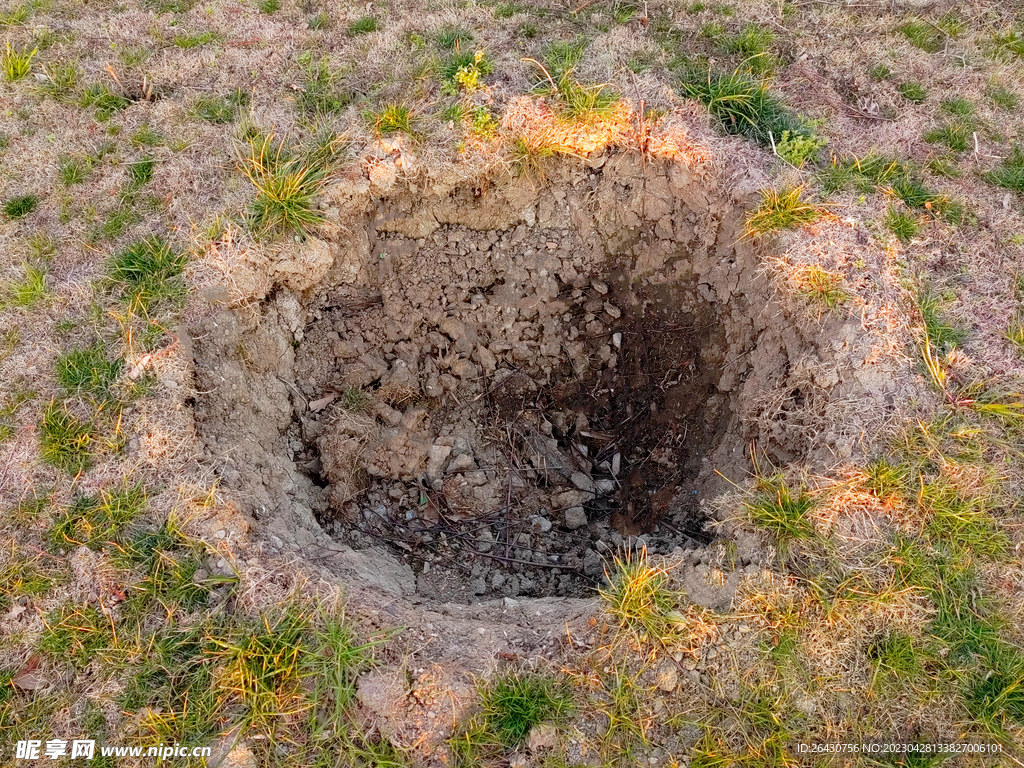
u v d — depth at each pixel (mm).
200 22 4441
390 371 3889
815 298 3193
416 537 3539
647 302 4035
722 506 2916
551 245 4059
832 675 2541
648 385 3979
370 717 2482
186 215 3436
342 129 3711
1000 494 2824
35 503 2783
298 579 2674
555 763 2428
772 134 3799
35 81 4121
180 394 2980
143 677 2488
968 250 3467
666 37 4301
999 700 2480
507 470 3830
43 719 2459
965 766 2451
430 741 2447
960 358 3098
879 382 2986
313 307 3799
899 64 4293
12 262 3398
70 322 3174
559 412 4043
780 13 4484
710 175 3646
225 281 3270
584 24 4340
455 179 3701
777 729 2477
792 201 3373
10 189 3652
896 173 3707
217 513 2754
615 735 2473
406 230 3922
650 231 3973
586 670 2561
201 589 2631
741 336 3637
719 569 2697
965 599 2643
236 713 2447
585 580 3406
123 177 3637
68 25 4441
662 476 3760
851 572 2650
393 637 2611
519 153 3678
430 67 3967
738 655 2551
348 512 3514
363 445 3658
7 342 3146
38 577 2650
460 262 4031
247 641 2518
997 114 4078
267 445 3354
